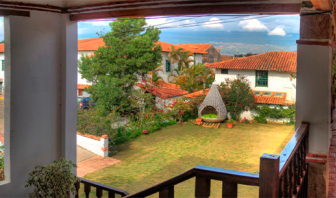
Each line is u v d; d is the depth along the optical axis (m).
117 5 4.72
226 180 1.56
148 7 4.52
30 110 5.00
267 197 1.46
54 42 5.23
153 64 18.83
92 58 17.95
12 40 4.70
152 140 15.59
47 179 4.52
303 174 2.90
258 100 19.34
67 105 5.36
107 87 16.36
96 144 12.87
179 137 16.19
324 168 3.25
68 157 5.45
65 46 5.26
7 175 4.84
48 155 5.29
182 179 1.72
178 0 4.25
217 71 21.06
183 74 27.80
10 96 4.74
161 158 12.72
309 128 3.31
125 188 9.38
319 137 3.28
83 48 24.08
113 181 10.03
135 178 10.34
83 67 18.06
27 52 4.89
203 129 17.97
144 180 10.15
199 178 1.65
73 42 5.38
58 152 5.44
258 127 18.30
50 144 5.31
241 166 11.60
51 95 5.27
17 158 4.88
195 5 4.20
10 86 4.73
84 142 13.30
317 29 3.22
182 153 13.42
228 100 19.94
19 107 4.85
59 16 5.25
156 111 18.86
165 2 4.36
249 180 1.50
